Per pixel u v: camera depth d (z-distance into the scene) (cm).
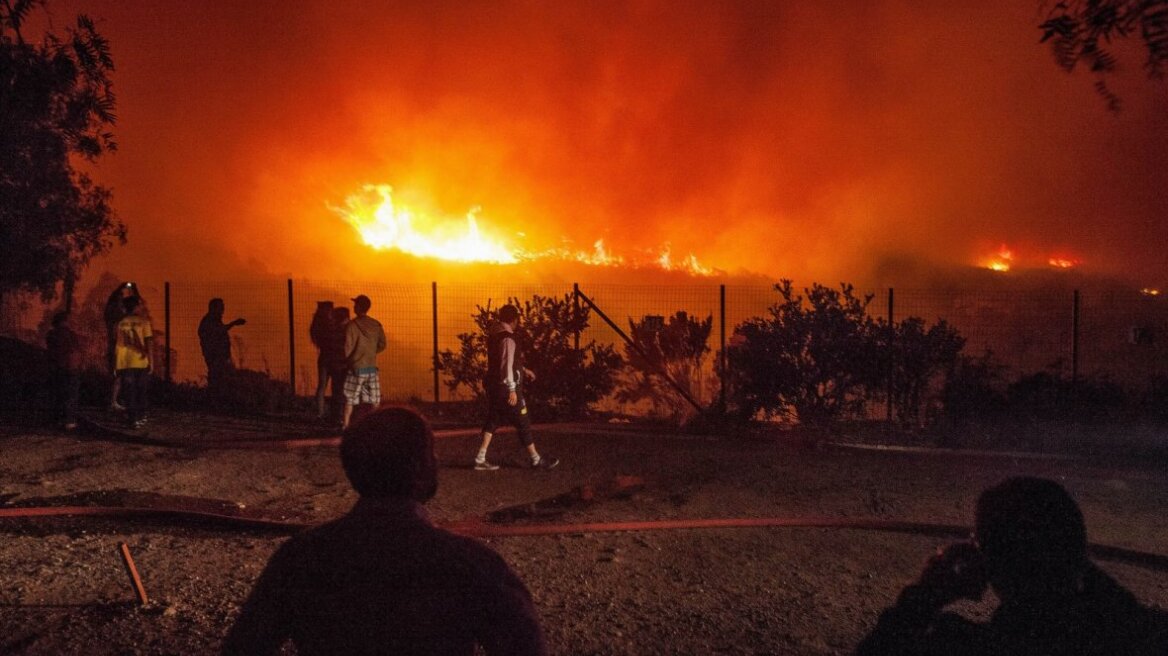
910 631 235
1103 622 221
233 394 1572
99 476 967
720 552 723
